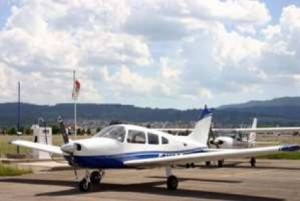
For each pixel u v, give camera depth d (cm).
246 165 2831
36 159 2667
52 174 2092
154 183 1778
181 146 1739
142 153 1595
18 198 1348
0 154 3014
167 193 1493
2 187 1611
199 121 2094
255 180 1927
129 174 2139
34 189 1558
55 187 1612
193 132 2072
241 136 3222
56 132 6744
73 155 1459
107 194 1455
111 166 1530
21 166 2322
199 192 1523
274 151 1416
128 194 1459
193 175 2147
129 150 1565
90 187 1565
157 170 2334
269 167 2697
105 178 1966
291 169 2541
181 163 1579
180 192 1520
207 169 2531
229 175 2156
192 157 1523
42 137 2664
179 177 2042
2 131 11194
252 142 3262
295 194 1490
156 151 1639
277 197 1419
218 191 1554
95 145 1485
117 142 1540
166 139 1691
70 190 1538
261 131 3275
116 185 1703
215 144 2870
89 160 1475
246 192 1531
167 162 1545
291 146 1375
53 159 2675
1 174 2023
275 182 1852
